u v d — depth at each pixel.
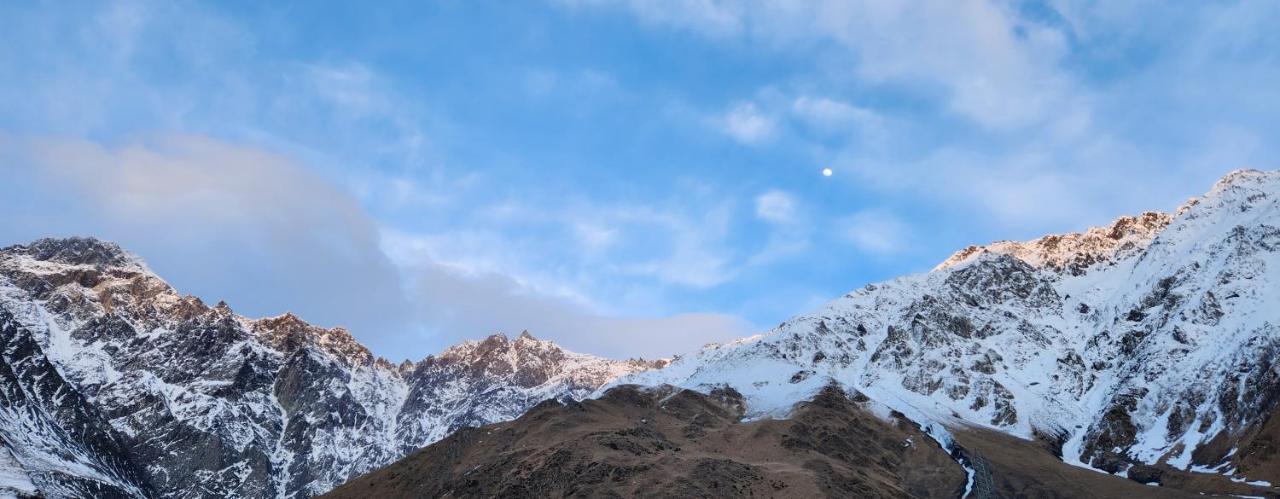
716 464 192.50
